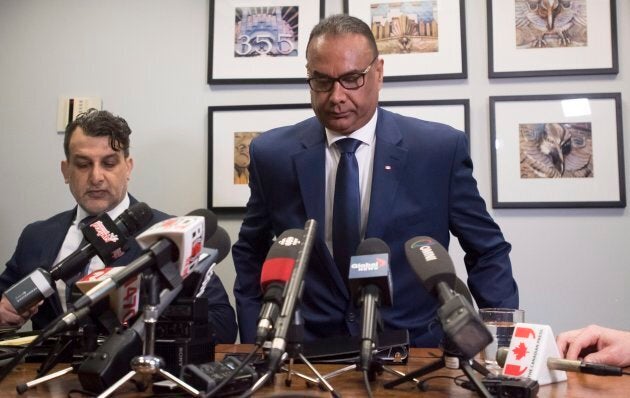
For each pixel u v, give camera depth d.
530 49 2.49
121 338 1.05
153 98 2.70
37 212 2.73
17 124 2.76
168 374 0.97
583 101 2.46
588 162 2.44
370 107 1.75
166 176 2.66
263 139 1.98
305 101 2.61
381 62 1.81
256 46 2.63
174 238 0.94
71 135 2.19
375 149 1.81
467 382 1.07
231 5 2.66
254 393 1.00
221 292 2.00
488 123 2.50
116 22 2.75
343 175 1.76
